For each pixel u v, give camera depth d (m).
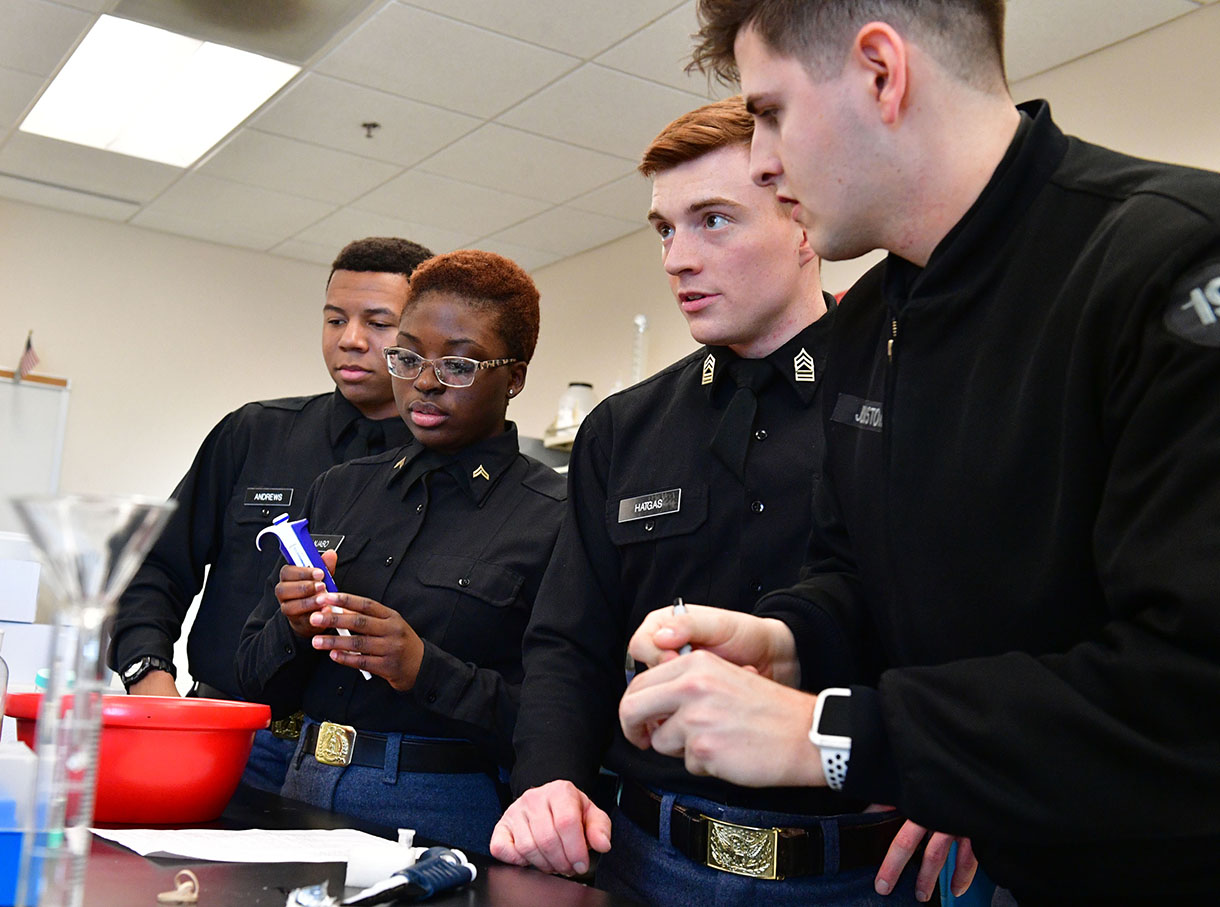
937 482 1.02
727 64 1.14
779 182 1.10
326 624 1.60
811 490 1.43
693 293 1.47
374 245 2.43
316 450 2.42
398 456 2.02
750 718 0.90
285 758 2.00
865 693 0.89
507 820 1.30
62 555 0.74
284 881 1.02
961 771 0.82
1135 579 0.79
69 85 4.89
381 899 0.96
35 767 0.92
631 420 1.64
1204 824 0.77
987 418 0.98
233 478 2.49
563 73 4.40
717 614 1.08
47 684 0.77
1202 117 3.67
